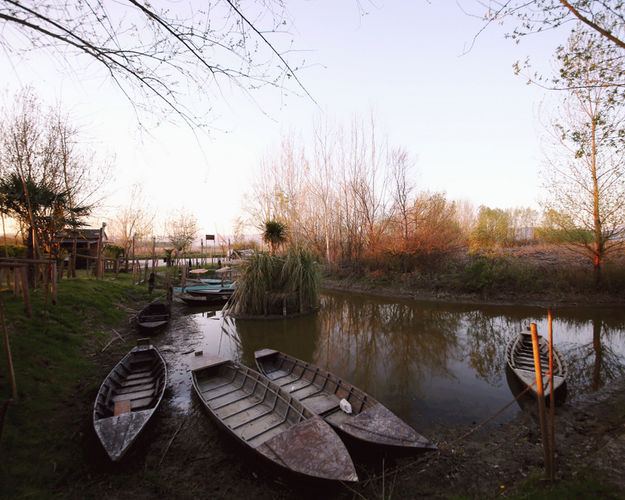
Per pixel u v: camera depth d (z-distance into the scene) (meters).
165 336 12.86
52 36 2.98
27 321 9.02
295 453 4.61
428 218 22.64
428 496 4.39
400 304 19.16
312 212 32.44
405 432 5.15
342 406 6.35
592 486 3.80
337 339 12.55
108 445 4.81
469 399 7.33
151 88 3.68
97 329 11.28
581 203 16.45
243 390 7.34
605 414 6.32
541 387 4.07
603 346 10.90
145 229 36.41
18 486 4.30
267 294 15.51
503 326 13.89
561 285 18.02
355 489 4.56
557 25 5.20
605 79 6.23
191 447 5.57
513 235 30.72
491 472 4.81
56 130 14.17
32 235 12.43
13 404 5.71
